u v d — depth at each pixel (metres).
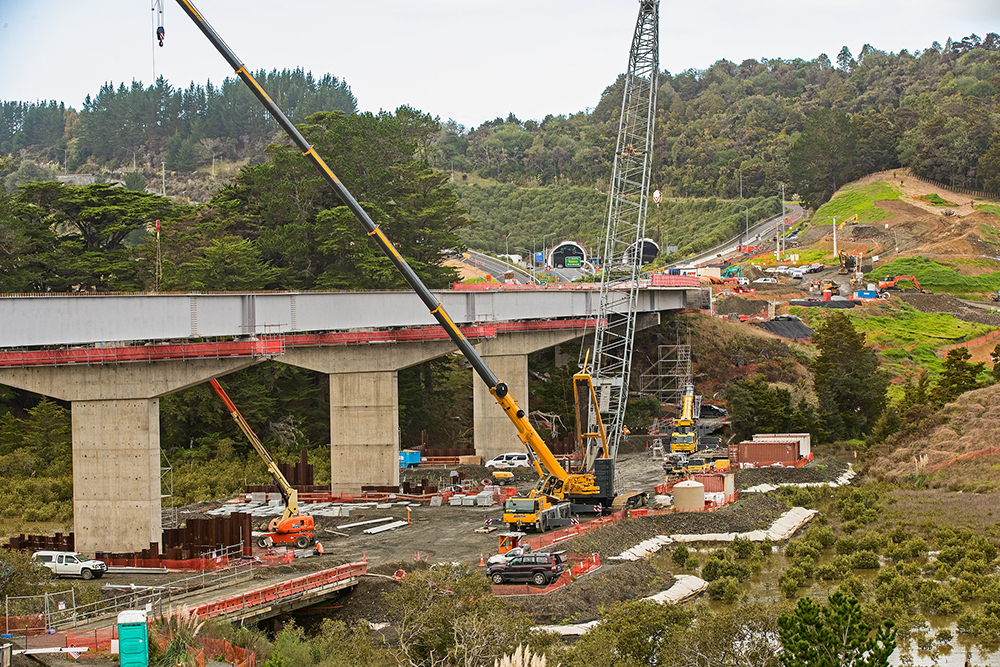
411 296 92.06
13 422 106.50
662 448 116.12
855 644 31.56
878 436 110.50
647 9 114.56
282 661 38.28
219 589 53.00
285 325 79.62
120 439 67.12
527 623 43.34
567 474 76.00
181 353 68.06
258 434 114.25
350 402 90.50
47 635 40.97
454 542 68.81
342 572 54.09
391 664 41.56
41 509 85.38
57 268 113.44
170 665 36.19
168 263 113.88
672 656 41.03
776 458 100.75
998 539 68.25
